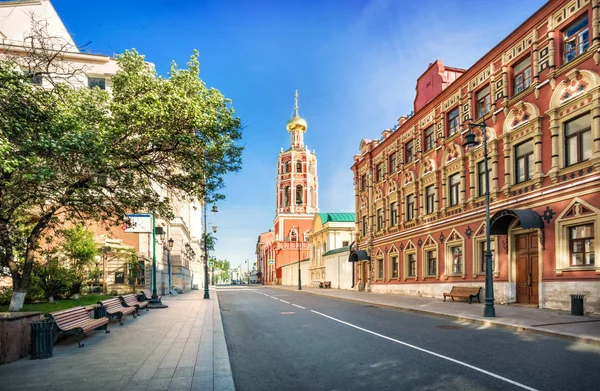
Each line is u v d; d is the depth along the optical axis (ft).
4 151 23.16
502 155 60.70
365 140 118.83
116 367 23.52
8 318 24.98
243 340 35.37
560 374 22.06
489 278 45.75
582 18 48.55
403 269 92.84
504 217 56.54
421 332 37.65
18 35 96.07
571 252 48.26
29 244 43.39
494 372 22.62
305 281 203.82
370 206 113.09
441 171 77.36
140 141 41.22
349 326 42.37
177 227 123.85
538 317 43.01
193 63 42.78
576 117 48.57
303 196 257.14
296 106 264.72
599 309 43.68
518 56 57.93
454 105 73.97
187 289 146.72
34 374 21.98
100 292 82.58
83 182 36.40
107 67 98.63
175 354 27.27
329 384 21.02
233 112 44.16
